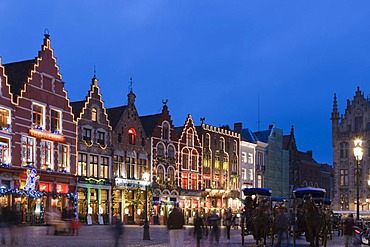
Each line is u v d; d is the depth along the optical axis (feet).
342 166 297.33
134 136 241.96
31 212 185.26
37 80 195.72
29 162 186.60
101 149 222.69
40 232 138.92
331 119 303.68
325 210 135.23
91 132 219.61
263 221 104.22
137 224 232.73
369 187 287.69
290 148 358.84
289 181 352.28
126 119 238.48
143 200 238.89
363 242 129.80
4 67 196.44
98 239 115.24
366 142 291.99
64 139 204.33
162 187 251.19
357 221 141.69
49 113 199.41
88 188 213.87
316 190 130.82
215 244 110.83
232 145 302.25
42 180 192.75
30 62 196.34
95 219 216.13
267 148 331.16
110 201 223.71
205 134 284.61
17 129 185.06
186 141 271.28
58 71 205.67
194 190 270.46
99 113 224.33
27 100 190.39
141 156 243.81
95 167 220.23
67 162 205.67
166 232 159.22
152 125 256.93
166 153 258.37
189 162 271.69
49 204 193.77
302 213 106.73
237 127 323.57
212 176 285.64
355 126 296.71
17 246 92.89
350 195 292.61
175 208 77.15
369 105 293.84
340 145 299.58
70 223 130.93
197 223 103.81
